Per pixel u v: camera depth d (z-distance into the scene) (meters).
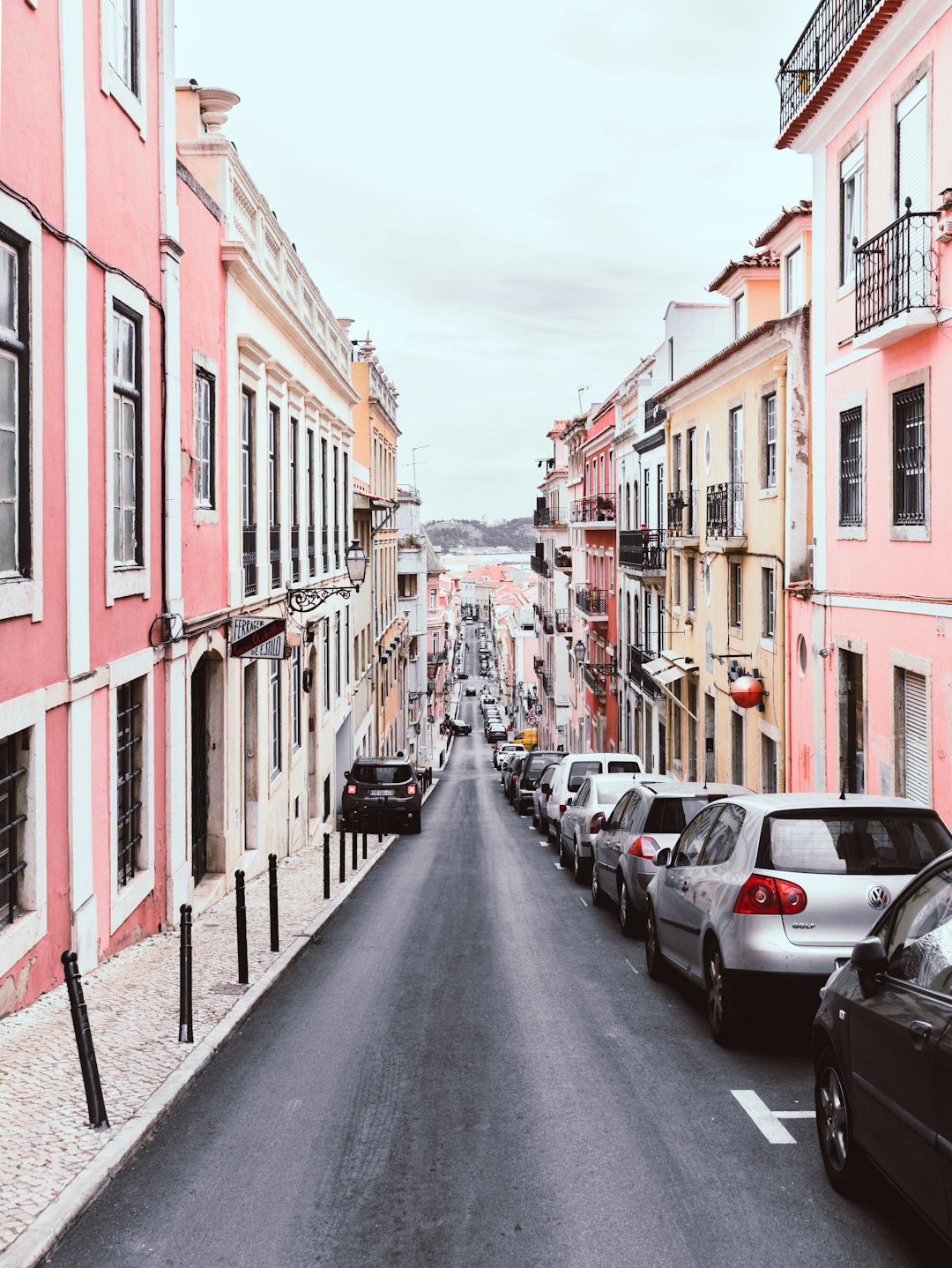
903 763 13.62
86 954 9.36
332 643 27.30
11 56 7.76
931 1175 4.25
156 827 11.98
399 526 57.59
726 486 22.52
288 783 20.92
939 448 12.20
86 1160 5.64
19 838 8.27
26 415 8.14
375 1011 9.02
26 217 7.97
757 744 20.70
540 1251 4.74
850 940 7.41
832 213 15.53
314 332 22.72
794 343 17.92
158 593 11.91
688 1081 7.04
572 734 56.69
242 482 16.73
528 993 9.62
